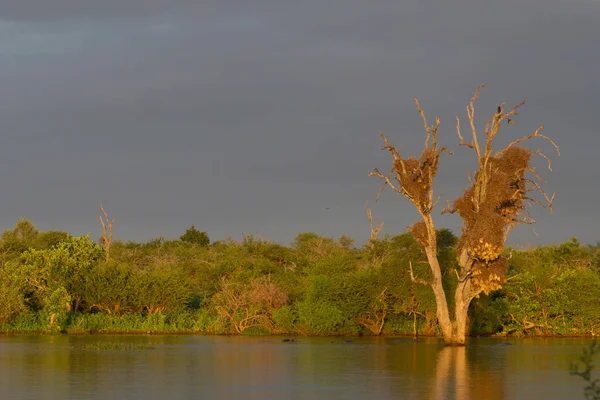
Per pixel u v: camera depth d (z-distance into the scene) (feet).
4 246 360.28
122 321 227.20
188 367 132.26
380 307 223.10
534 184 181.37
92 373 122.93
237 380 115.75
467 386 110.32
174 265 327.67
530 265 233.35
